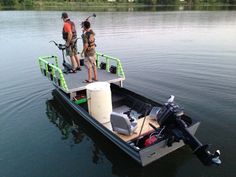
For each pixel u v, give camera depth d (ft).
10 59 46.75
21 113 25.86
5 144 20.62
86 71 30.17
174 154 18.08
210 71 36.14
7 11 154.30
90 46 24.84
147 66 39.96
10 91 31.40
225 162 16.92
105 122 21.48
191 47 52.24
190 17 109.29
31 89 32.12
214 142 18.97
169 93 28.58
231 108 24.27
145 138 18.04
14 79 35.91
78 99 24.66
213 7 184.65
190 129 17.12
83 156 18.85
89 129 22.85
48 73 28.63
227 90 28.89
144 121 18.37
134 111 23.73
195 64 40.01
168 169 16.67
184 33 70.74
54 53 50.39
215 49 49.83
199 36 65.36
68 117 25.22
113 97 25.99
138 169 16.97
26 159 18.66
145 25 87.20
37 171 17.29
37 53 50.78
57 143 20.68
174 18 106.22
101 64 31.30
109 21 97.45
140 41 59.98
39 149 19.90
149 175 16.35
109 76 28.07
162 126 15.81
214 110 23.90
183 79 33.14
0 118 24.70
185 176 15.98
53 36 68.08
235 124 21.36
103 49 52.21
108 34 70.08
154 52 48.75
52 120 24.52
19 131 22.54
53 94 30.60
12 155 19.17
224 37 63.16
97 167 17.49
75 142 20.81
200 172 16.24
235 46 52.31
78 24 86.43
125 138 18.13
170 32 72.74
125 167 17.35
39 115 25.49
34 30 79.10
